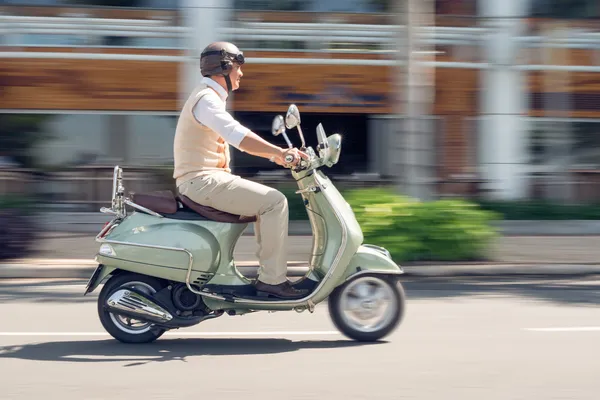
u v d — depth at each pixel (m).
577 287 8.58
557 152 16.17
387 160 15.80
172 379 4.73
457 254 9.55
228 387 4.57
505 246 11.04
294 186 14.02
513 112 15.93
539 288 8.50
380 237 9.38
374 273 5.62
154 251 5.38
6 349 5.52
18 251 9.61
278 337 5.93
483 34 15.37
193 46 14.74
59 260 9.52
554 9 15.67
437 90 15.77
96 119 15.57
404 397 4.40
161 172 15.11
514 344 5.73
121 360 5.20
